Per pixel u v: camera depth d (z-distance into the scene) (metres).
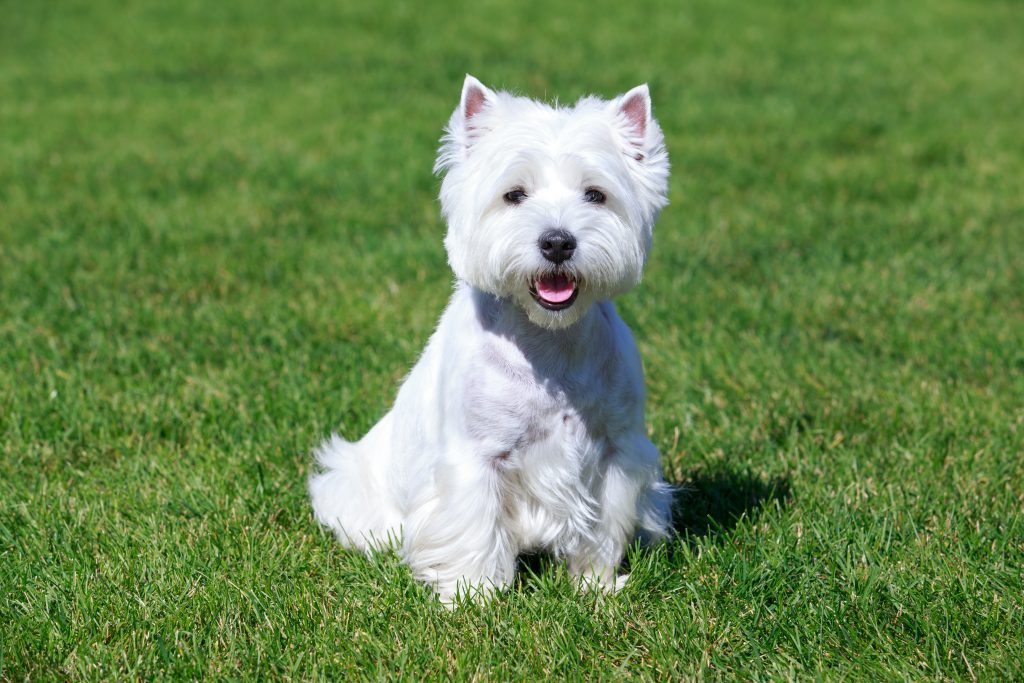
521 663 4.00
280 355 7.07
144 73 17.78
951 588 4.29
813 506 5.08
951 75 17.30
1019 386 6.43
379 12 22.42
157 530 4.95
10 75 17.42
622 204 4.21
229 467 5.56
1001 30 20.83
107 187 11.41
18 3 23.22
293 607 4.38
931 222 10.16
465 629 4.21
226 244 9.59
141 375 6.74
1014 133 13.52
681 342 7.35
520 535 4.71
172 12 22.58
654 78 16.98
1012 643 3.99
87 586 4.42
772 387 6.61
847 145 13.29
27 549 4.77
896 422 6.05
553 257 3.99
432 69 17.78
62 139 13.52
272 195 11.15
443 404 4.50
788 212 10.60
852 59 18.62
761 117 14.60
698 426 6.14
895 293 8.27
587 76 17.00
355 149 12.94
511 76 16.92
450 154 4.48
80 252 9.24
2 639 4.08
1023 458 5.52
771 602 4.40
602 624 4.24
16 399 6.31
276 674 3.99
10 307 7.92
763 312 7.92
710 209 10.77
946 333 7.43
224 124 14.33
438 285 8.46
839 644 4.05
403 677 3.89
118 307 7.96
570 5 22.89
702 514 5.23
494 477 4.46
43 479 5.43
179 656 4.04
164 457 5.69
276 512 5.18
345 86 16.56
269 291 8.44
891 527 4.80
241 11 22.67
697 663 3.99
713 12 22.33
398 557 4.82
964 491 5.16
